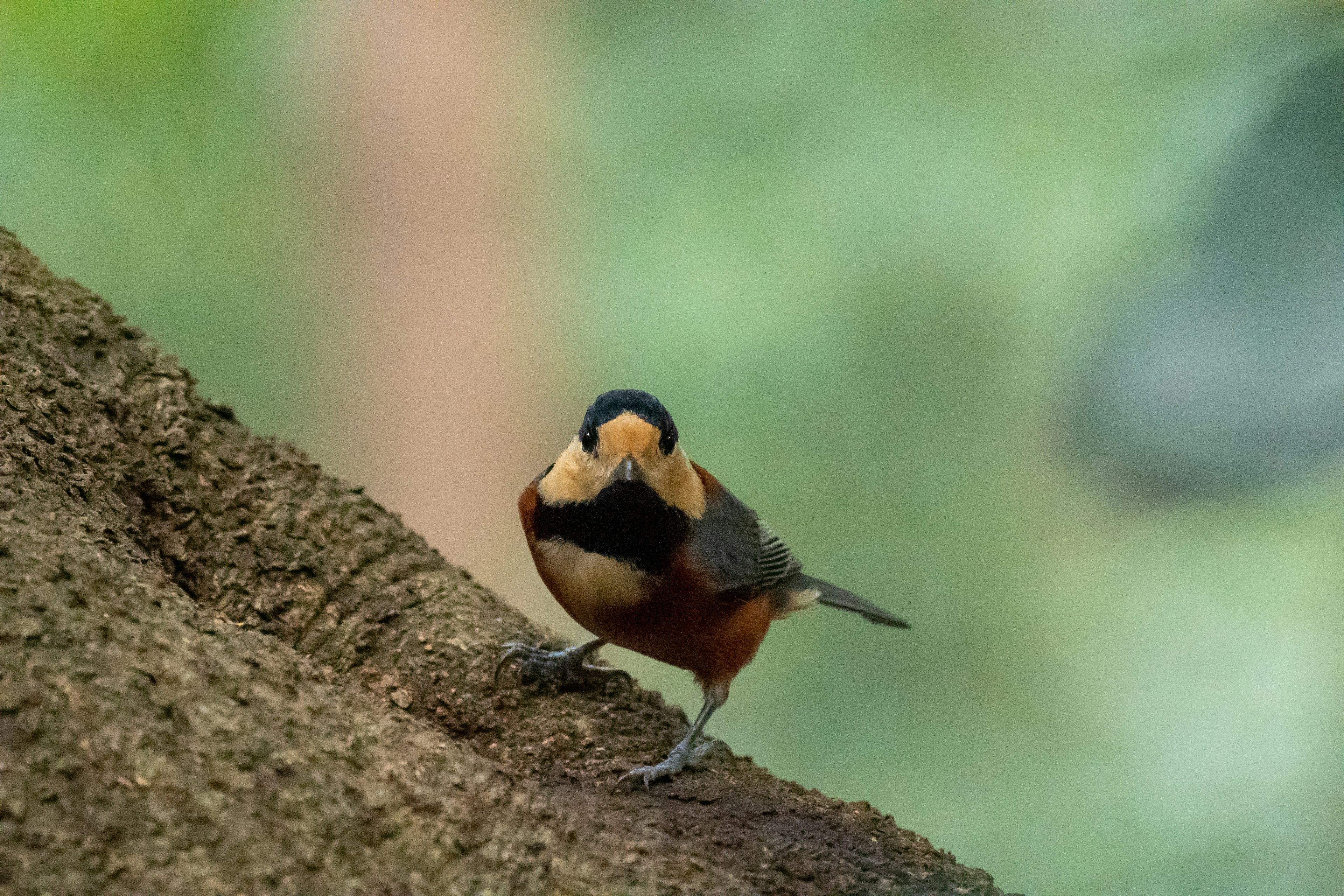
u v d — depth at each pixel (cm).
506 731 600
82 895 347
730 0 1634
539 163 1625
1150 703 1163
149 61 1455
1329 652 969
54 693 384
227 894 364
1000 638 1515
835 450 1636
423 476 1622
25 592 409
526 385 1634
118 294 1558
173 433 625
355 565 641
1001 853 1284
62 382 588
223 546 615
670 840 471
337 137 1577
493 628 644
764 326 1634
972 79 1562
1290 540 936
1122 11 1266
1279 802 995
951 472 1602
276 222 1592
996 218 1538
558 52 1622
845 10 1603
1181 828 1052
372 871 393
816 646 1599
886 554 1597
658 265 1645
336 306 1614
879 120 1597
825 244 1612
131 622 426
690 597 639
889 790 1448
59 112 1463
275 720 422
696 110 1639
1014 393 1552
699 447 1645
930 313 1596
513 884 411
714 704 675
